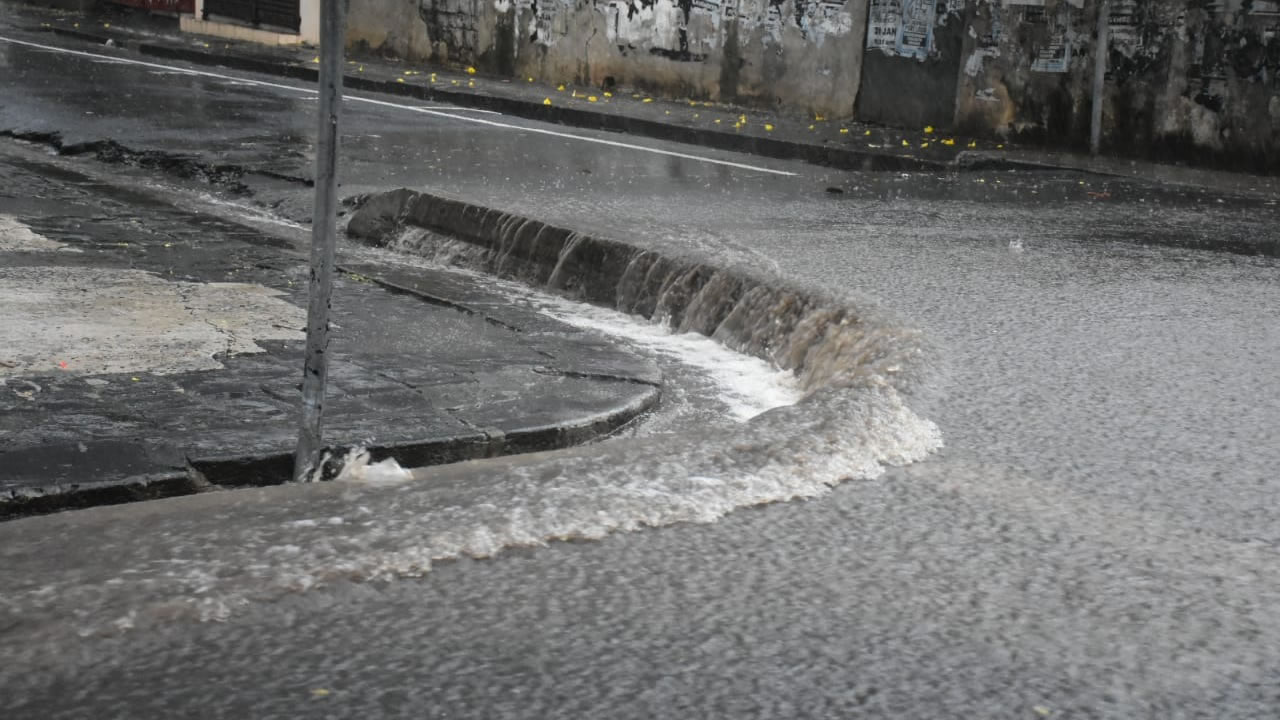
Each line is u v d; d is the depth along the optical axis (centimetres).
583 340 570
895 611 289
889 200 995
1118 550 328
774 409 413
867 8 1590
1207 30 1282
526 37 1995
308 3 2327
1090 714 249
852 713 246
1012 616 289
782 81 1691
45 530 301
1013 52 1443
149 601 270
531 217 747
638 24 1842
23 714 232
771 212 903
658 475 354
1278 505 364
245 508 319
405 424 426
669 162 1230
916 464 385
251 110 1441
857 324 541
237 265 682
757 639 274
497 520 320
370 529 310
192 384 461
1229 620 291
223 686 245
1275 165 1247
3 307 554
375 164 1092
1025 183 1126
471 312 614
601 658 262
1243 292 665
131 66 1878
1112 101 1361
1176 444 414
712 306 617
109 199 877
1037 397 459
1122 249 788
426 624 272
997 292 637
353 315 588
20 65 1753
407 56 2183
